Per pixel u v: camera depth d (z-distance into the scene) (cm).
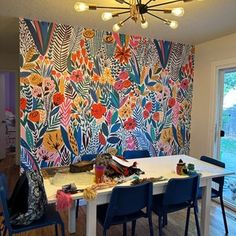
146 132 368
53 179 209
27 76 288
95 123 331
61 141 312
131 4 204
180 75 388
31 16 274
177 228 273
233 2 227
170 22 213
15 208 194
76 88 316
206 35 336
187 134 404
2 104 562
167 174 233
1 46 429
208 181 238
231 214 311
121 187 185
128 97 351
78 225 274
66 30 305
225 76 355
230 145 346
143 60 357
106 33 329
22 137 290
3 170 480
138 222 286
